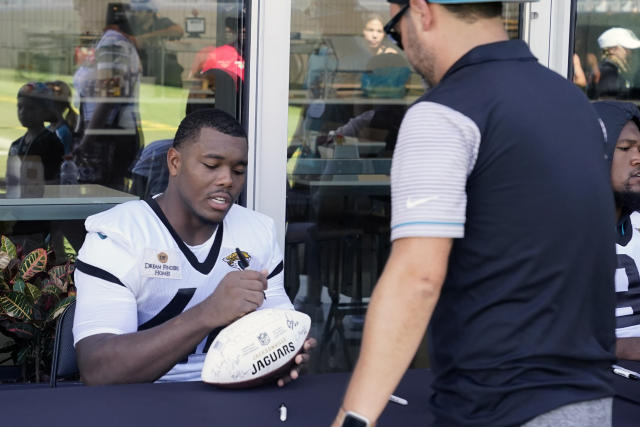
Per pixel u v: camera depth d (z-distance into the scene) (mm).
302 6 3094
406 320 1269
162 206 2297
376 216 3295
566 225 1274
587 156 1312
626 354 2305
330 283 3285
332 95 3172
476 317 1313
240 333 1983
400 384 2059
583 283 1301
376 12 3168
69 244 3125
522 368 1285
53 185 3150
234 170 2264
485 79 1318
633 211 2572
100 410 1806
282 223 3020
